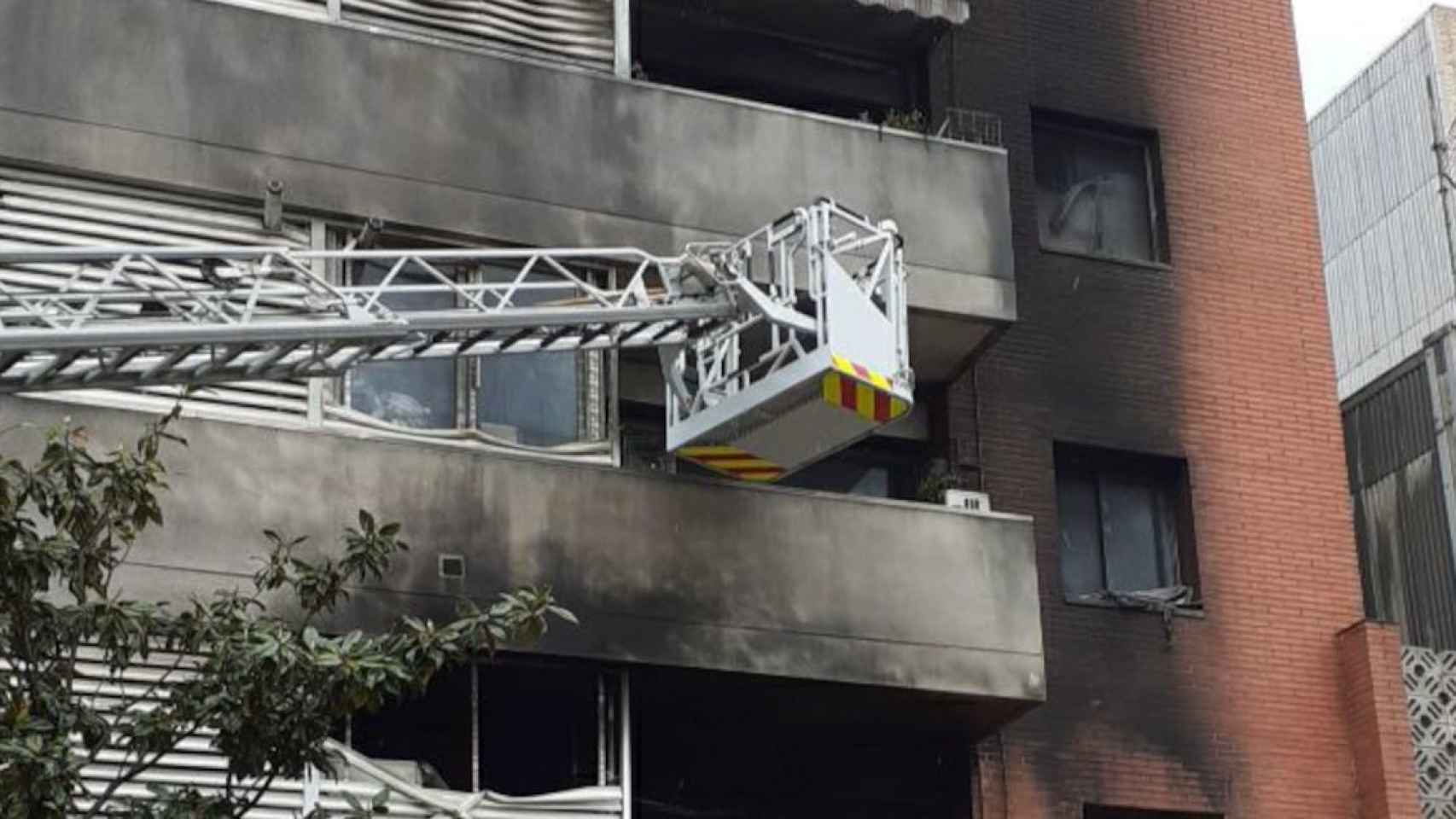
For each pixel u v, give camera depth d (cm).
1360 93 3981
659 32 2844
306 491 2248
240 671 1705
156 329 1944
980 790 2614
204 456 2217
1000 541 2542
